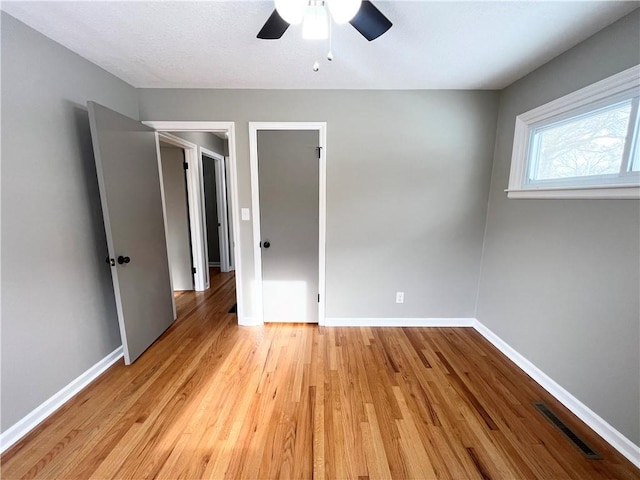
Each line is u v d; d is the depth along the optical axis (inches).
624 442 53.6
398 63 74.0
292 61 73.2
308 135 95.1
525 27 58.0
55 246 63.9
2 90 52.7
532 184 80.7
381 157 95.7
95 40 63.2
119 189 76.5
